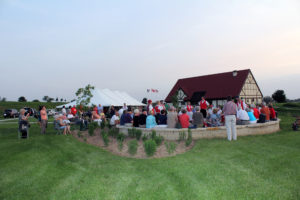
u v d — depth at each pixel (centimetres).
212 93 3681
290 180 425
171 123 868
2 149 700
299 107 3559
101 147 785
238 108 960
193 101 3856
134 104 2712
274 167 495
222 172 469
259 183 414
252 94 3572
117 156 645
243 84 3419
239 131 900
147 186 412
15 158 579
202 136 855
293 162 522
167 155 650
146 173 480
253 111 1121
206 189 393
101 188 403
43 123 1062
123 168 518
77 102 1503
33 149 679
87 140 909
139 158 625
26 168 505
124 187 409
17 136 1011
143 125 938
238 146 697
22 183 423
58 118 1015
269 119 1099
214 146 705
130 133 899
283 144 716
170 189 397
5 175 462
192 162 540
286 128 1127
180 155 620
